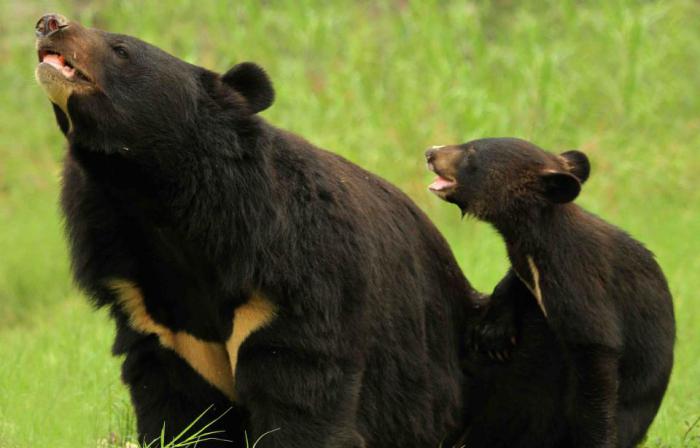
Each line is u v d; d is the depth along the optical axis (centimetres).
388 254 1020
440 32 2630
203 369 976
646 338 1120
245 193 928
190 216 928
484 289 1728
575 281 1092
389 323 1012
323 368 938
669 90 2638
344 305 951
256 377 934
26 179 2662
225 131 937
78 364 1431
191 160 927
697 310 1694
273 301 928
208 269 945
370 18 2877
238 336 941
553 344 1111
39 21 920
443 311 1105
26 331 1852
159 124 923
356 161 2309
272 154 954
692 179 2427
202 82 954
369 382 1001
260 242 926
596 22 2727
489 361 1130
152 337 979
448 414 1095
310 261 937
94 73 912
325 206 959
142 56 934
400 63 2562
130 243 957
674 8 2800
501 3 2886
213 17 2797
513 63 2608
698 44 2747
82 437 1098
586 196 2341
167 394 989
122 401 1226
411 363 1038
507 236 1154
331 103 2514
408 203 1109
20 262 2206
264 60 2673
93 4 2962
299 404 932
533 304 1128
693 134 2559
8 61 2961
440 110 2423
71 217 966
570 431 1115
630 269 1134
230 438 1003
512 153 1173
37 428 1095
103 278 966
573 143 2473
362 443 968
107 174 927
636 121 2553
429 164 1213
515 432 1138
